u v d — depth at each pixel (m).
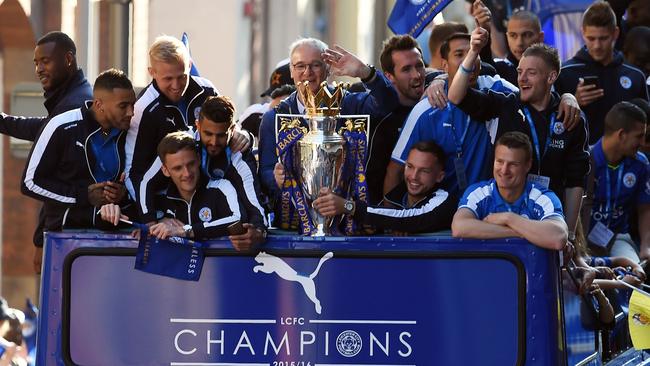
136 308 17.83
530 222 17.41
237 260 17.77
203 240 17.83
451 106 20.08
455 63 20.84
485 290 17.48
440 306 17.52
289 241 17.66
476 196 18.42
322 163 18.48
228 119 18.64
